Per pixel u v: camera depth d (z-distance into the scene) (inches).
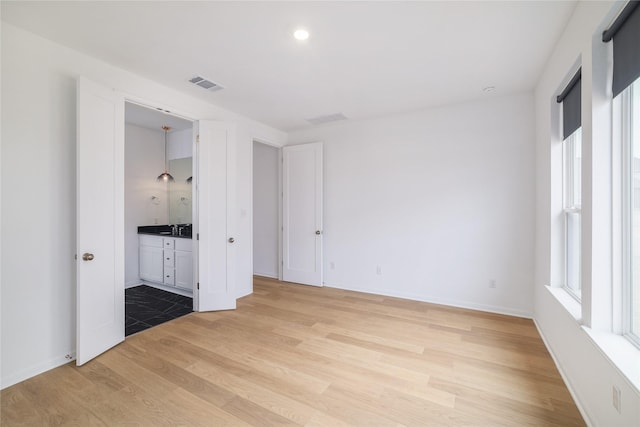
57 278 89.0
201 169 133.9
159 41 87.9
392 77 111.7
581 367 69.3
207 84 118.0
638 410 46.0
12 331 79.8
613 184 63.6
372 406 70.7
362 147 166.7
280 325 119.6
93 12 74.3
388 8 73.0
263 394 75.1
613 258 63.7
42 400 72.4
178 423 64.9
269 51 93.5
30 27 80.5
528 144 126.6
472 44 89.4
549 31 82.8
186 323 121.6
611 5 57.3
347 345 102.0
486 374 84.0
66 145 90.8
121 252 103.1
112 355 94.6
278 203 197.6
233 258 139.7
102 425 64.2
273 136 182.7
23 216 82.0
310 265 181.8
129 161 183.6
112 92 99.7
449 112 142.6
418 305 144.2
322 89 123.0
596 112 64.9
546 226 105.9
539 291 116.2
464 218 140.5
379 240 162.2
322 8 73.2
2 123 78.0
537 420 65.9
